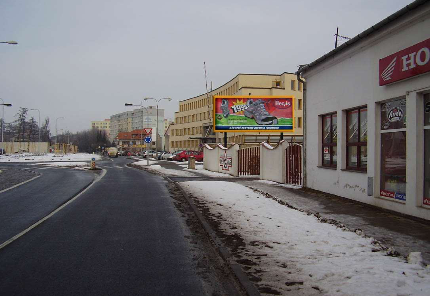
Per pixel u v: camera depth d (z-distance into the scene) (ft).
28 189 52.39
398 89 29.78
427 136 27.35
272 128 99.71
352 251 19.34
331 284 14.78
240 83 191.72
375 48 33.27
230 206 35.17
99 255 20.08
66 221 29.40
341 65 39.83
